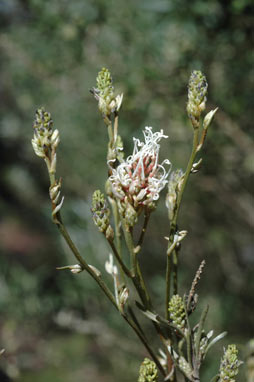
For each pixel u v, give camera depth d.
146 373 0.41
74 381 1.19
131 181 0.42
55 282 1.25
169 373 0.44
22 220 2.38
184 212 1.21
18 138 1.77
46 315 1.26
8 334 1.20
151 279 1.24
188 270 1.20
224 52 0.89
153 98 0.94
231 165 0.99
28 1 1.03
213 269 1.20
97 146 1.29
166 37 0.91
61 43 1.04
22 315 1.22
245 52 0.87
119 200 0.42
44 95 1.28
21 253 2.00
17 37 1.10
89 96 1.15
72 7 0.99
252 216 1.06
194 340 0.43
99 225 0.41
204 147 0.97
